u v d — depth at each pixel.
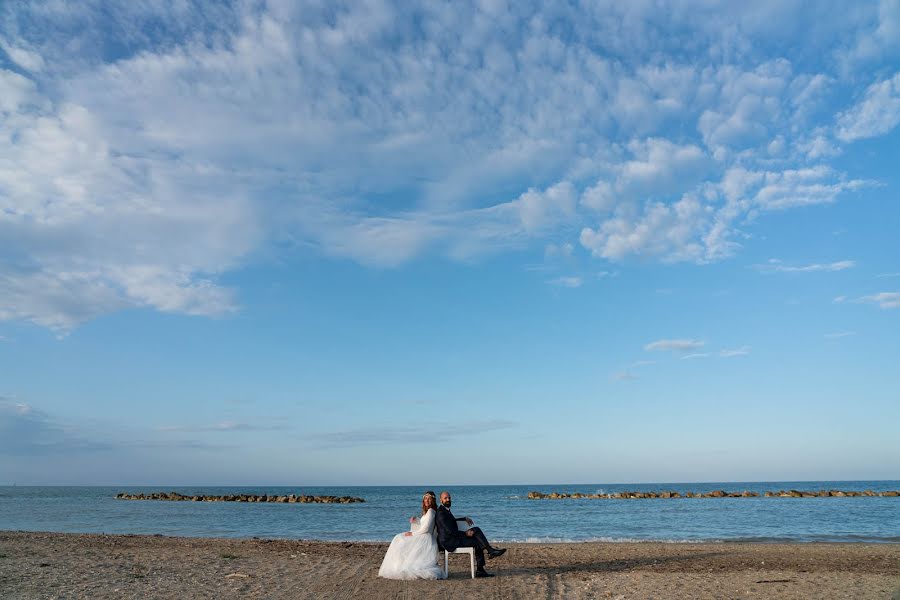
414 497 104.00
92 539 21.81
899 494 85.06
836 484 198.75
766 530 30.86
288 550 18.28
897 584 11.50
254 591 10.76
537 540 25.47
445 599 10.07
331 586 11.31
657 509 53.16
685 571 13.75
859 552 18.80
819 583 11.61
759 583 11.59
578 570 13.82
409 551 12.16
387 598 10.18
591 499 81.81
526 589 10.94
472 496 101.94
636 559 16.34
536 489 184.88
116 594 10.25
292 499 83.19
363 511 54.78
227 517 44.28
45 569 13.22
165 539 22.50
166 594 10.32
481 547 12.40
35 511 50.94
